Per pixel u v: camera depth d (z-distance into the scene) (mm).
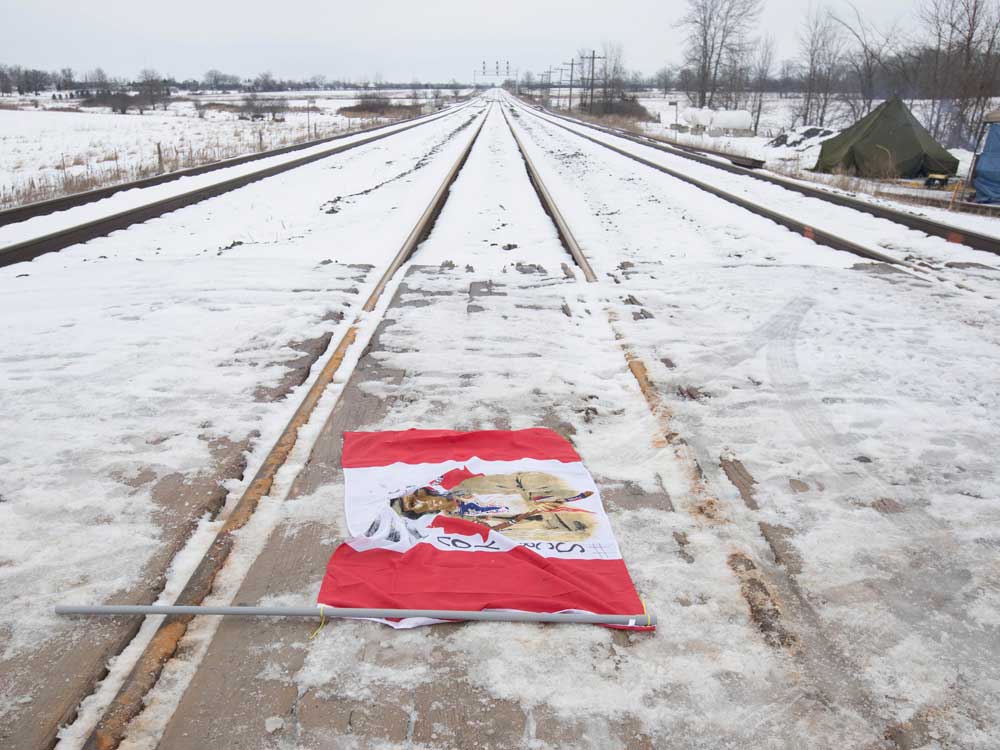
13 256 8484
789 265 8500
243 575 2809
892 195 17984
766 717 2164
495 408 4406
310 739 2062
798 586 2770
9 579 2758
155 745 2045
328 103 97688
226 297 6770
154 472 3578
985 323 6195
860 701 2232
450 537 3041
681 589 2736
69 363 5062
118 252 9422
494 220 11727
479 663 2357
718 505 3318
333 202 13820
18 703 2197
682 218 12336
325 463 3695
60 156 27328
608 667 2346
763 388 4719
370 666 2340
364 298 6965
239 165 20422
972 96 29281
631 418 4328
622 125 53281
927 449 3896
